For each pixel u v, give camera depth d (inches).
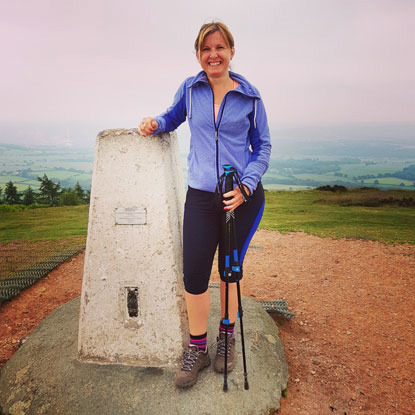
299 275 193.6
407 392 98.4
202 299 86.8
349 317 142.9
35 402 87.6
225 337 85.9
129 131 86.4
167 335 94.0
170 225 89.1
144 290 92.4
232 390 88.6
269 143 86.2
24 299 158.1
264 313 128.3
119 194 89.0
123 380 91.2
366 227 356.8
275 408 88.8
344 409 91.8
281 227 350.9
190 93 80.5
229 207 75.8
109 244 91.5
